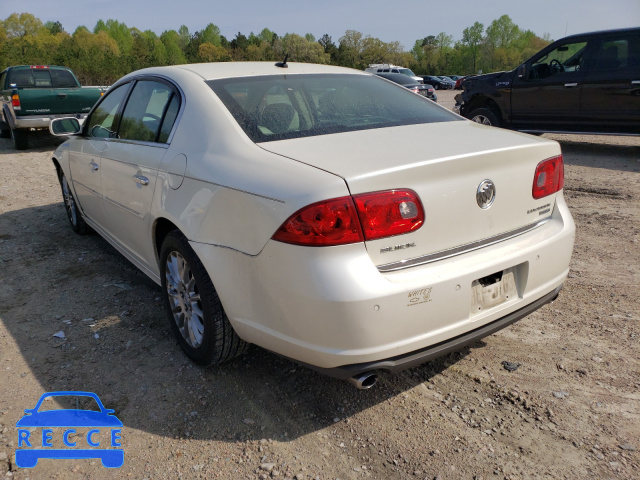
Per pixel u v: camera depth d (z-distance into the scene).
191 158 2.70
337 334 2.06
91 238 5.21
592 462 2.18
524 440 2.31
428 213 2.18
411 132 2.65
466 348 3.06
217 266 2.43
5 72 12.02
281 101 2.88
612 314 3.37
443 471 2.16
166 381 2.81
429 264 2.21
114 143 3.65
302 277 2.06
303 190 2.07
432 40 136.50
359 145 2.39
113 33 125.56
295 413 2.54
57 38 92.06
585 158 8.65
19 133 11.12
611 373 2.76
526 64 9.51
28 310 3.66
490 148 2.38
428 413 2.51
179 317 3.01
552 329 3.23
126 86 3.85
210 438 2.39
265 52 99.88
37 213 6.19
